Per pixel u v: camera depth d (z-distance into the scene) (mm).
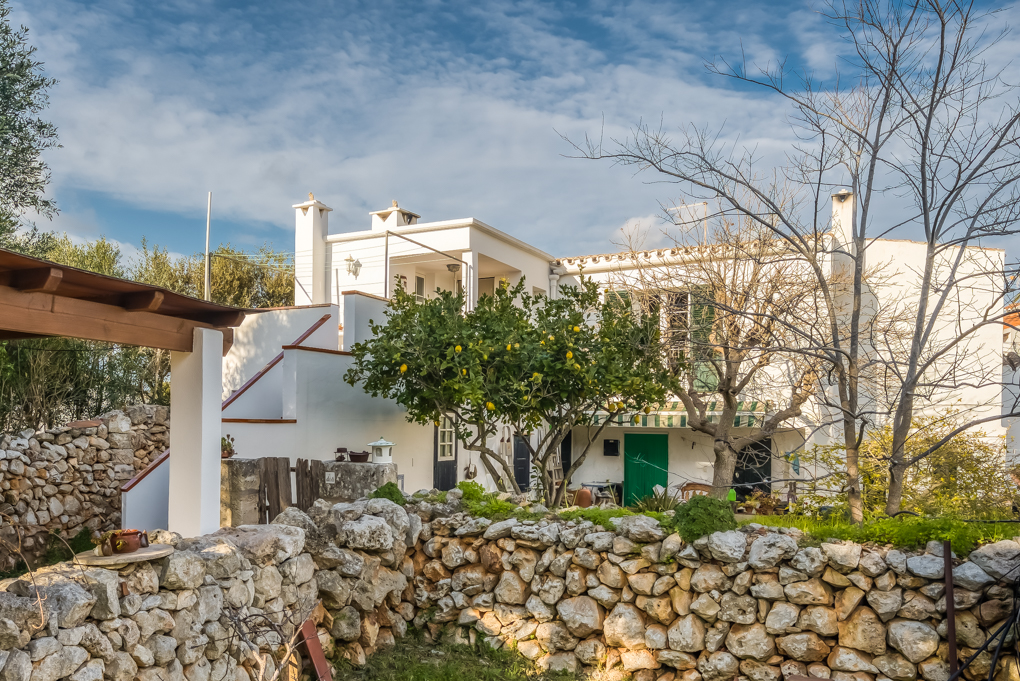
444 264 20125
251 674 6402
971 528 6605
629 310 11516
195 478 7598
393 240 19219
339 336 14797
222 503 9539
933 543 6523
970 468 9156
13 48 13547
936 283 7402
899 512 6977
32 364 14508
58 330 6207
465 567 8438
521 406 10484
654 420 16391
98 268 19500
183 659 5742
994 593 6156
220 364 8016
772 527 7262
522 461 18062
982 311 15094
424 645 8203
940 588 6312
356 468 9570
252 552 6680
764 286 10234
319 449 11602
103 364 16547
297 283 20281
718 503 7363
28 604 4582
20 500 11109
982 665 6035
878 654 6410
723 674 6812
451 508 8883
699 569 7074
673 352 11180
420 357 10273
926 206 6957
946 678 6141
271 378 13211
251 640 6371
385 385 10961
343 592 7543
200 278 26188
